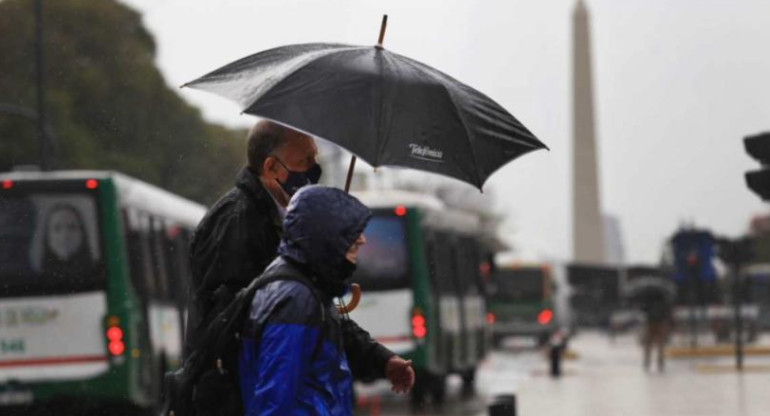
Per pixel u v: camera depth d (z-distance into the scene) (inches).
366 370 507.5
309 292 425.7
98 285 1396.4
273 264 435.5
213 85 478.3
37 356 1391.5
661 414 1599.4
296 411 419.8
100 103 4323.3
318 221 430.0
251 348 431.5
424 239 1893.5
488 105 496.7
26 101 4136.3
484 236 2733.8
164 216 1652.3
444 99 478.0
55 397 1387.8
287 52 489.4
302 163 501.7
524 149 493.0
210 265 474.0
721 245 2701.8
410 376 504.4
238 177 486.9
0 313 1395.2
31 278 1396.4
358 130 452.4
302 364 421.4
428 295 1884.8
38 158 4074.8
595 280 7239.2
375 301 1883.6
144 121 4443.9
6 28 4207.7
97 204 1402.6
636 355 3789.4
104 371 1389.0
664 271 5595.5
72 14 4288.9
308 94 458.9
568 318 6540.4
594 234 7381.9
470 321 2347.4
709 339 4916.3
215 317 455.8
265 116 452.4
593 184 7362.2
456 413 1801.2
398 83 470.0
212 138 4731.8
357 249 439.8
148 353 1482.5
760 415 1557.6
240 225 474.0
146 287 1502.2
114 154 4330.7
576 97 7278.5
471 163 473.7
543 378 2546.8
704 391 2011.6
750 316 4810.5
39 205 1407.5
